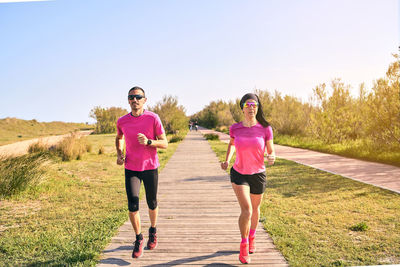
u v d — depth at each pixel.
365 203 5.65
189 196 6.40
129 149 3.37
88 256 3.40
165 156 13.69
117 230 4.30
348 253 3.57
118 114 38.88
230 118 47.38
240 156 3.14
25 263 3.36
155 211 3.57
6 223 4.86
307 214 5.12
